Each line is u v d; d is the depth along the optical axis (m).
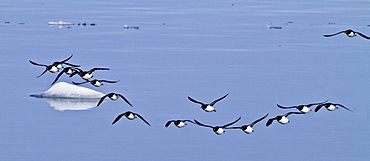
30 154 29.55
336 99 38.53
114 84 41.72
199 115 35.66
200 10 72.62
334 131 33.19
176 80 42.38
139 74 44.09
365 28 61.03
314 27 61.91
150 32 59.81
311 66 46.53
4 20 65.50
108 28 62.06
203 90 40.12
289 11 71.00
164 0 80.19
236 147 30.89
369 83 42.03
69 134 32.41
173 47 53.12
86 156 29.39
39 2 77.56
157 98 38.59
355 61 47.84
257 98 38.62
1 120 34.47
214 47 53.09
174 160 28.95
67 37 57.03
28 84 42.34
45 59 48.69
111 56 49.56
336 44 54.06
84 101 38.91
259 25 63.44
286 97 38.81
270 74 44.12
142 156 29.44
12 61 47.78
